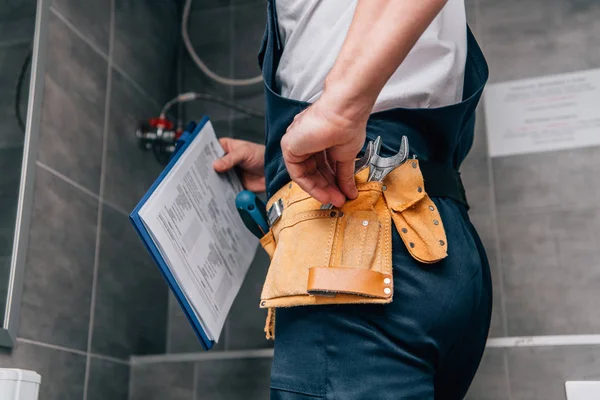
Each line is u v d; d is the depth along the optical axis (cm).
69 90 148
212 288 93
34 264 128
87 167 152
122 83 173
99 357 149
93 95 158
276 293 66
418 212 67
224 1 212
